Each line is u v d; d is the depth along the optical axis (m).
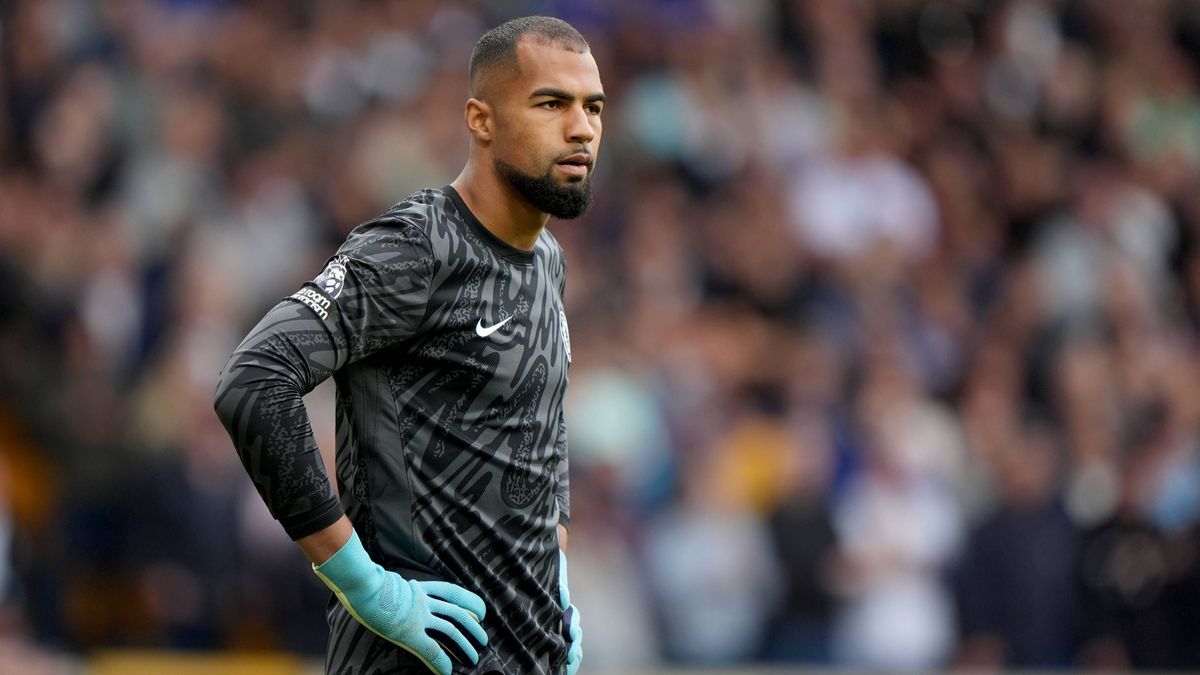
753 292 37.78
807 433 33.09
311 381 11.12
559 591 12.84
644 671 28.97
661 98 41.66
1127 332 40.88
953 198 43.78
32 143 34.62
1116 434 36.12
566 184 12.02
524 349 12.06
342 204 35.81
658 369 33.53
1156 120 49.16
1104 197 45.03
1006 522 32.31
